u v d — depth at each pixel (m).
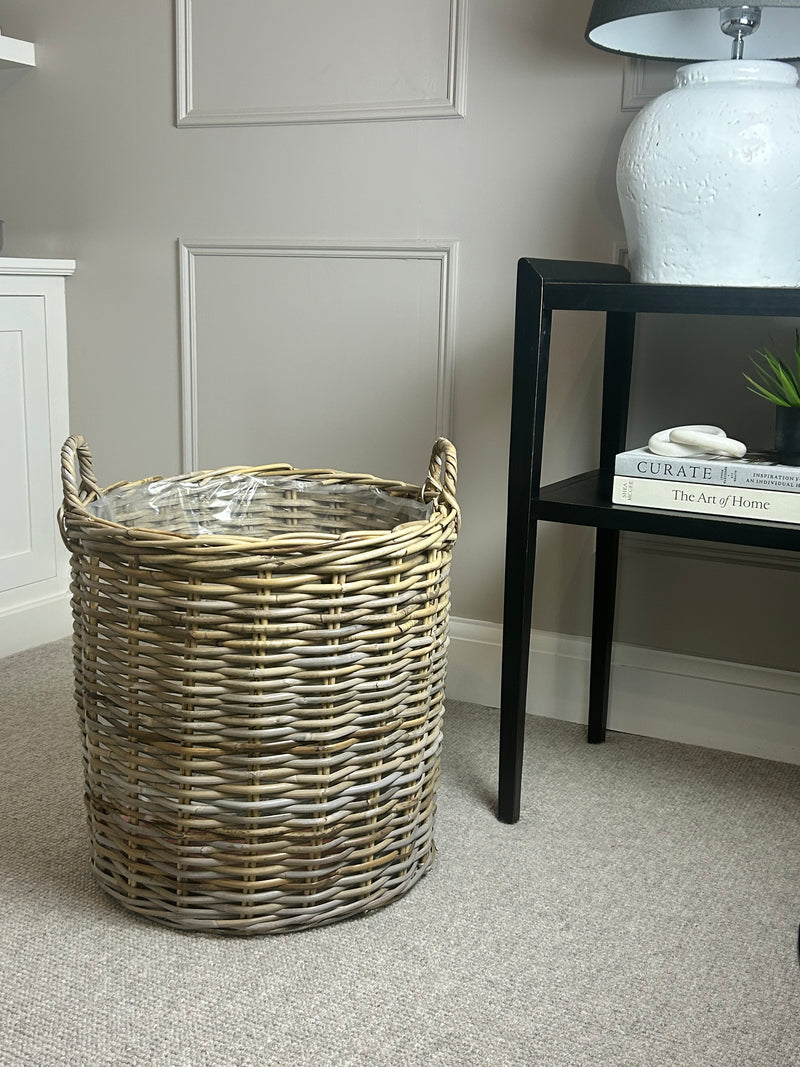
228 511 1.57
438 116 1.97
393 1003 1.18
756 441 1.80
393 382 2.10
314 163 2.11
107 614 1.23
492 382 2.01
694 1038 1.14
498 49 1.91
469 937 1.31
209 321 2.27
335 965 1.24
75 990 1.18
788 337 1.76
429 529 1.27
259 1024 1.14
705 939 1.32
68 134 2.35
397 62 2.00
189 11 2.16
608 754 1.87
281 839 1.25
